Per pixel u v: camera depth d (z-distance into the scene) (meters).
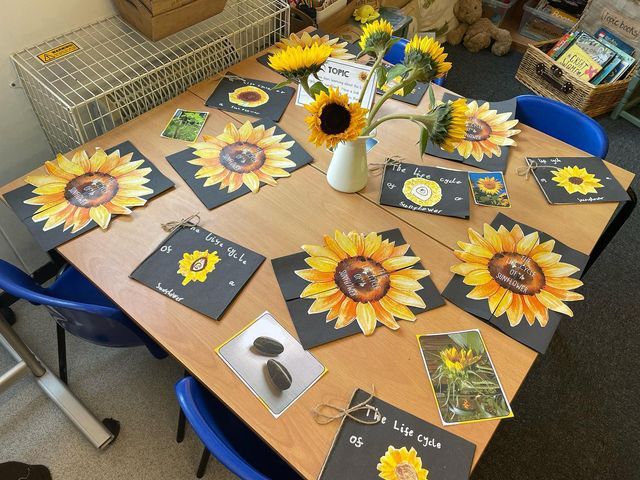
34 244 1.89
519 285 1.16
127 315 1.12
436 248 1.23
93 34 1.65
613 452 1.66
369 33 1.20
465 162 1.46
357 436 0.92
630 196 1.46
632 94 2.88
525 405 1.75
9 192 1.28
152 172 1.36
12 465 1.54
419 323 1.08
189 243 1.21
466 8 3.24
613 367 1.87
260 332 1.05
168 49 1.66
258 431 0.92
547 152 1.52
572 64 2.82
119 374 1.77
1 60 1.50
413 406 0.96
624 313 2.04
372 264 1.18
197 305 1.09
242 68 1.72
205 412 1.00
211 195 1.31
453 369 1.01
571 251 1.24
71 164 1.36
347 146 1.25
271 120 1.54
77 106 1.42
